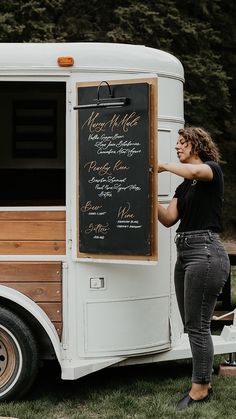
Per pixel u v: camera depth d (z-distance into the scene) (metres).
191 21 13.86
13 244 4.37
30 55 4.33
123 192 4.14
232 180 15.90
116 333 4.42
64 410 4.26
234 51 15.51
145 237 4.08
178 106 4.74
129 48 4.47
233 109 15.62
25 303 4.28
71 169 4.34
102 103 4.19
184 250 4.16
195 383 4.27
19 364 4.28
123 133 4.12
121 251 4.16
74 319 4.34
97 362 4.35
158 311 4.61
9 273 4.36
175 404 4.30
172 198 4.63
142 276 4.50
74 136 4.33
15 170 6.72
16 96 6.63
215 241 4.14
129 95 4.10
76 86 4.29
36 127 6.68
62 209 4.36
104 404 4.33
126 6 13.66
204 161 4.30
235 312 5.00
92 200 4.24
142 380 4.82
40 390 4.61
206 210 4.13
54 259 4.35
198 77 13.52
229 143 15.75
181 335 4.93
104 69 4.38
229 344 4.77
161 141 4.59
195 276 4.10
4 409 4.20
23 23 12.64
